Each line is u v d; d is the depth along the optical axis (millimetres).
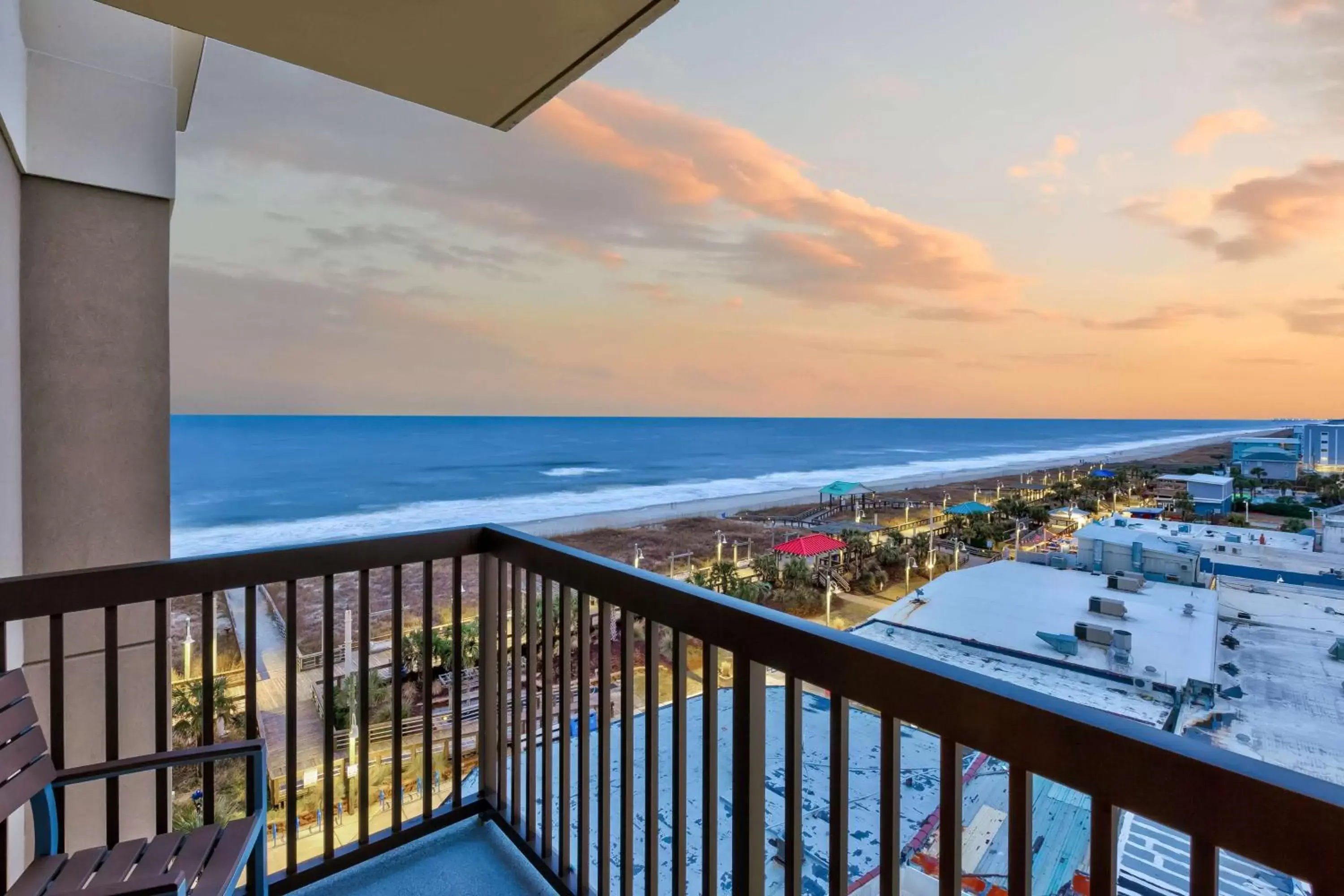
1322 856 604
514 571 2105
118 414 2471
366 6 1525
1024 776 848
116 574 1707
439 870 2008
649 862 1540
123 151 2463
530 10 1548
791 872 1168
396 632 2100
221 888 1348
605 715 1675
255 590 1873
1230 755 690
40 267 2322
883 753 1012
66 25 2355
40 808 1491
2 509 1992
